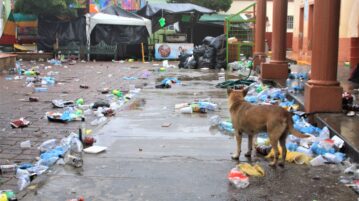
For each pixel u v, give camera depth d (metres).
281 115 5.49
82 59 28.11
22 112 9.92
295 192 4.81
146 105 10.34
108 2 35.59
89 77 17.39
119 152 6.41
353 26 15.16
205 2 37.00
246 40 23.52
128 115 9.15
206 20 35.31
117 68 21.95
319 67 8.05
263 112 5.61
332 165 5.73
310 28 24.33
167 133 7.57
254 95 11.24
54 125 8.59
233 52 21.36
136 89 13.36
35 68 21.27
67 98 11.94
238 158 6.01
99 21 27.88
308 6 24.42
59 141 7.36
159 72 19.38
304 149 6.24
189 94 12.08
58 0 27.89
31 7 28.02
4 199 4.59
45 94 12.71
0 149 6.98
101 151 6.42
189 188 4.96
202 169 5.61
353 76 12.98
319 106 8.02
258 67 17.77
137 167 5.71
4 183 5.46
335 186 4.98
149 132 7.65
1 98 11.94
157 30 31.80
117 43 28.59
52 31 28.38
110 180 5.24
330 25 7.91
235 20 21.97
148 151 6.45
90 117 9.31
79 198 4.64
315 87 7.99
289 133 5.66
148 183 5.13
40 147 6.84
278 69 13.66
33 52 27.86
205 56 21.25
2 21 32.16
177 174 5.43
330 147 6.27
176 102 10.72
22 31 28.95
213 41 21.17
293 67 17.84
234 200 4.61
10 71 18.73
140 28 28.88
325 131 6.91
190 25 34.19
